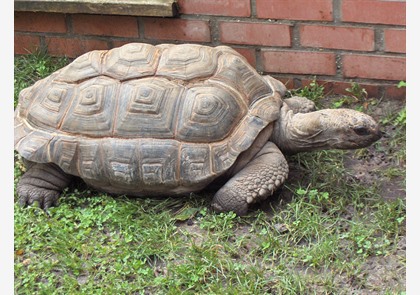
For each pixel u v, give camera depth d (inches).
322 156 83.2
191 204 77.6
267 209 77.1
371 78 89.9
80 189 80.9
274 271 69.7
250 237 73.7
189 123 74.6
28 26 99.5
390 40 87.3
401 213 75.3
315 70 91.2
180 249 72.7
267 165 75.5
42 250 74.0
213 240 73.3
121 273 70.6
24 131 78.7
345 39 88.7
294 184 79.7
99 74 78.3
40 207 78.8
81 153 76.5
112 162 75.4
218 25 92.1
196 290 68.6
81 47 99.0
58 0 95.3
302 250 71.7
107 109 76.3
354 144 75.7
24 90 82.4
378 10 86.2
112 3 93.4
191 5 91.8
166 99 75.4
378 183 79.7
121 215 76.4
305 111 85.0
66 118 77.3
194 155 74.2
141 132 75.2
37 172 79.2
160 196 78.5
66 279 70.1
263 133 76.6
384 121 87.0
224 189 75.3
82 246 73.5
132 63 77.9
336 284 68.5
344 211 76.4
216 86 76.3
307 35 89.7
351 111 76.2
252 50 92.3
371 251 71.5
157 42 95.5
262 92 78.4
